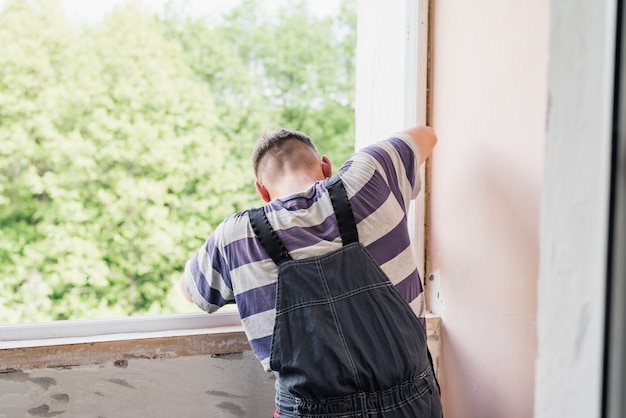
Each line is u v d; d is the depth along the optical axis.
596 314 0.77
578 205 0.79
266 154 1.38
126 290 7.93
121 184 8.08
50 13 8.10
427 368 1.23
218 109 8.48
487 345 1.36
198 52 8.45
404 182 1.33
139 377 1.42
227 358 1.48
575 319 0.80
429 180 1.59
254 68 8.60
